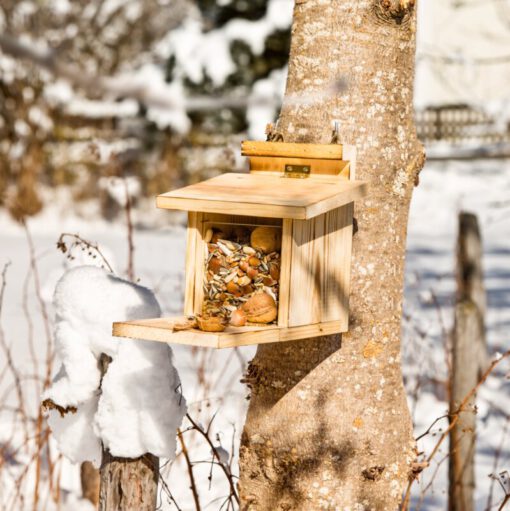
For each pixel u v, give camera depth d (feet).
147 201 81.97
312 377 14.35
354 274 14.51
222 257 13.82
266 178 14.33
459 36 111.34
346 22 14.40
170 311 32.09
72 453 14.01
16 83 79.00
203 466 21.53
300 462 14.33
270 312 13.05
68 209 78.74
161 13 81.51
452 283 46.88
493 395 27.63
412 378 26.03
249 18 79.20
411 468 15.06
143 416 12.94
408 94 14.94
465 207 81.51
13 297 44.42
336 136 14.29
